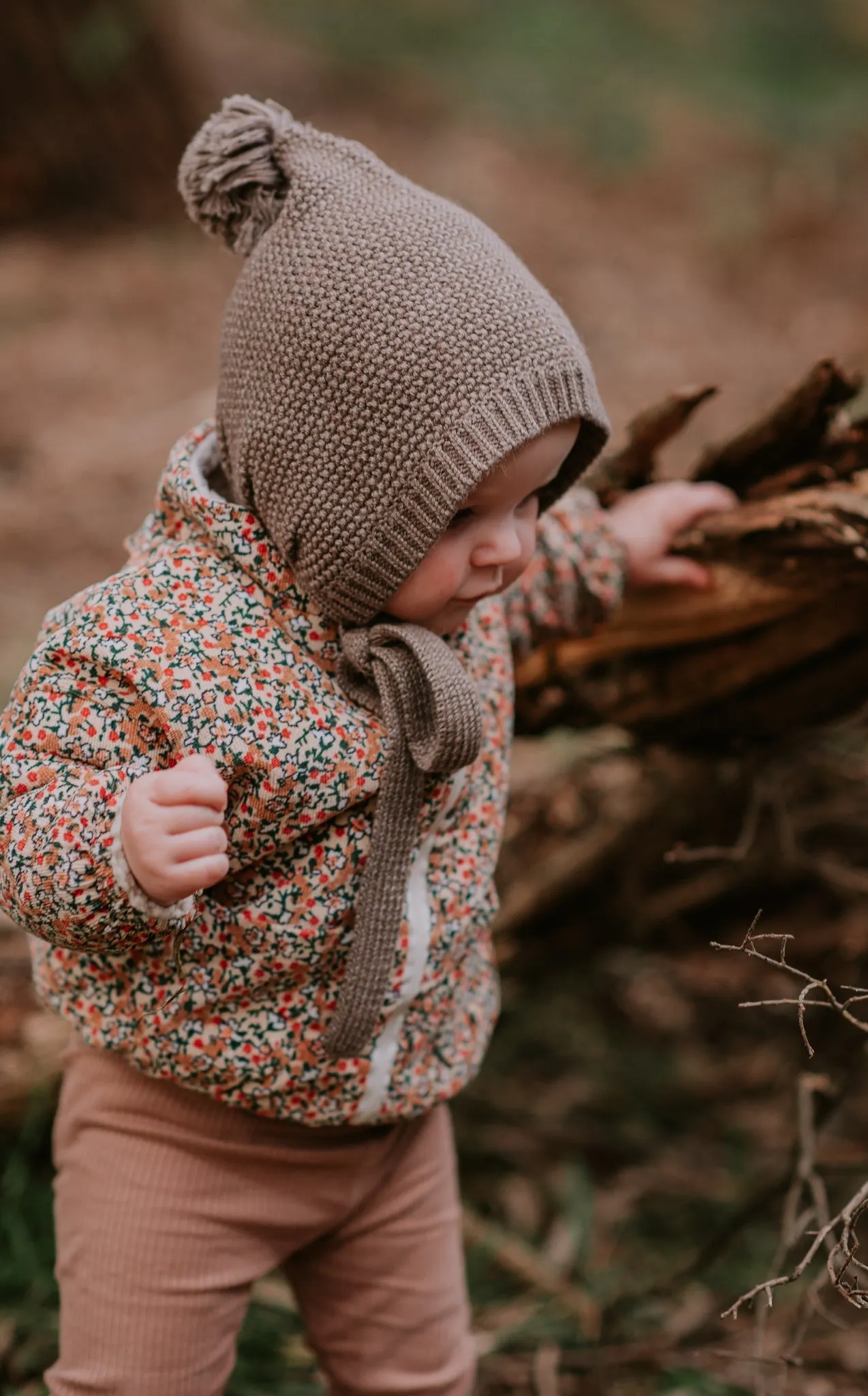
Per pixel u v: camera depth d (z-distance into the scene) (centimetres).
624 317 588
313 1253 177
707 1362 211
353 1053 155
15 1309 211
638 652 215
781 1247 181
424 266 143
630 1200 246
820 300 626
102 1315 159
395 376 141
